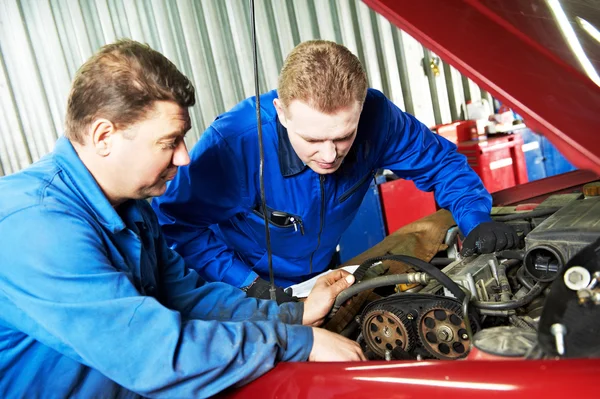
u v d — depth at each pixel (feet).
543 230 3.39
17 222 2.52
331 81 3.32
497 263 3.64
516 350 2.27
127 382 2.54
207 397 2.59
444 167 5.28
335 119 3.42
